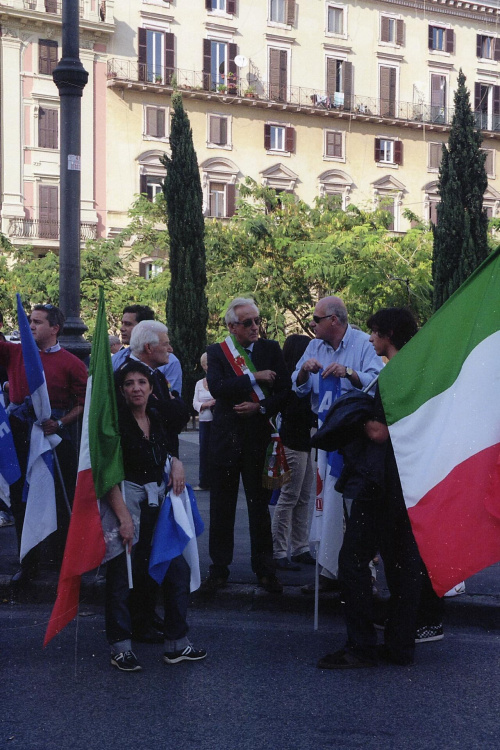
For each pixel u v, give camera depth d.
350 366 6.15
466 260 13.11
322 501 5.89
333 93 43.69
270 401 6.10
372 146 44.53
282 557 6.96
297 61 43.00
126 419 4.97
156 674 4.88
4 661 5.11
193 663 5.08
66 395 6.61
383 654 5.15
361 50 44.28
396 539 5.06
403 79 45.34
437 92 46.12
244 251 30.80
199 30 40.94
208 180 41.09
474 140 13.29
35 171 38.00
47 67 38.06
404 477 4.69
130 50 39.44
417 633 5.54
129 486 5.00
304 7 43.06
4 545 7.93
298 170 43.03
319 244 29.05
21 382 6.62
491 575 6.88
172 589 5.07
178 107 17.48
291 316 34.06
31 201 38.00
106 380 4.83
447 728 4.15
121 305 31.98
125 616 4.97
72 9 7.46
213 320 29.83
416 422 4.71
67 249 7.45
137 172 39.47
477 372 4.57
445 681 4.80
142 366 5.04
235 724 4.18
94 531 4.84
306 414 6.72
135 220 34.44
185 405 5.38
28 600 6.44
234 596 6.25
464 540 4.45
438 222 13.38
